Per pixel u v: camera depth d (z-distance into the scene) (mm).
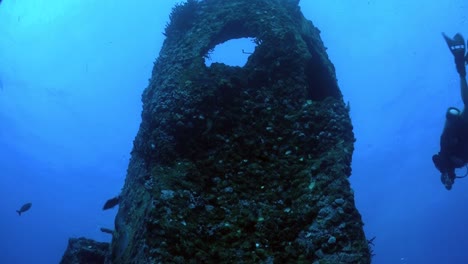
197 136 6008
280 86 6672
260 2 7867
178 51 7445
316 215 4941
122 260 5117
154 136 6016
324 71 7977
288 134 6152
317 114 6148
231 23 7648
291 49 7000
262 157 5961
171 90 6480
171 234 4590
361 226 4754
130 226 5438
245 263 4699
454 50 4648
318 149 5812
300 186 5406
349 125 6027
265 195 5512
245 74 6883
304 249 4742
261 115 6402
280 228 5086
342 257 4449
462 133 5090
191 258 4551
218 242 4949
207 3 8289
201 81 6480
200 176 5605
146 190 5410
